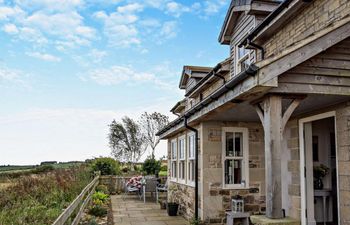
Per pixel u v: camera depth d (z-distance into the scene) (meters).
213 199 8.03
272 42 7.42
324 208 7.50
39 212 5.73
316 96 4.95
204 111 6.62
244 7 8.52
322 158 7.90
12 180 8.02
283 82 4.48
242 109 6.33
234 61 9.54
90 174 15.02
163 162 26.42
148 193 15.31
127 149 30.91
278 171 4.43
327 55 4.68
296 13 6.44
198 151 8.48
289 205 7.21
